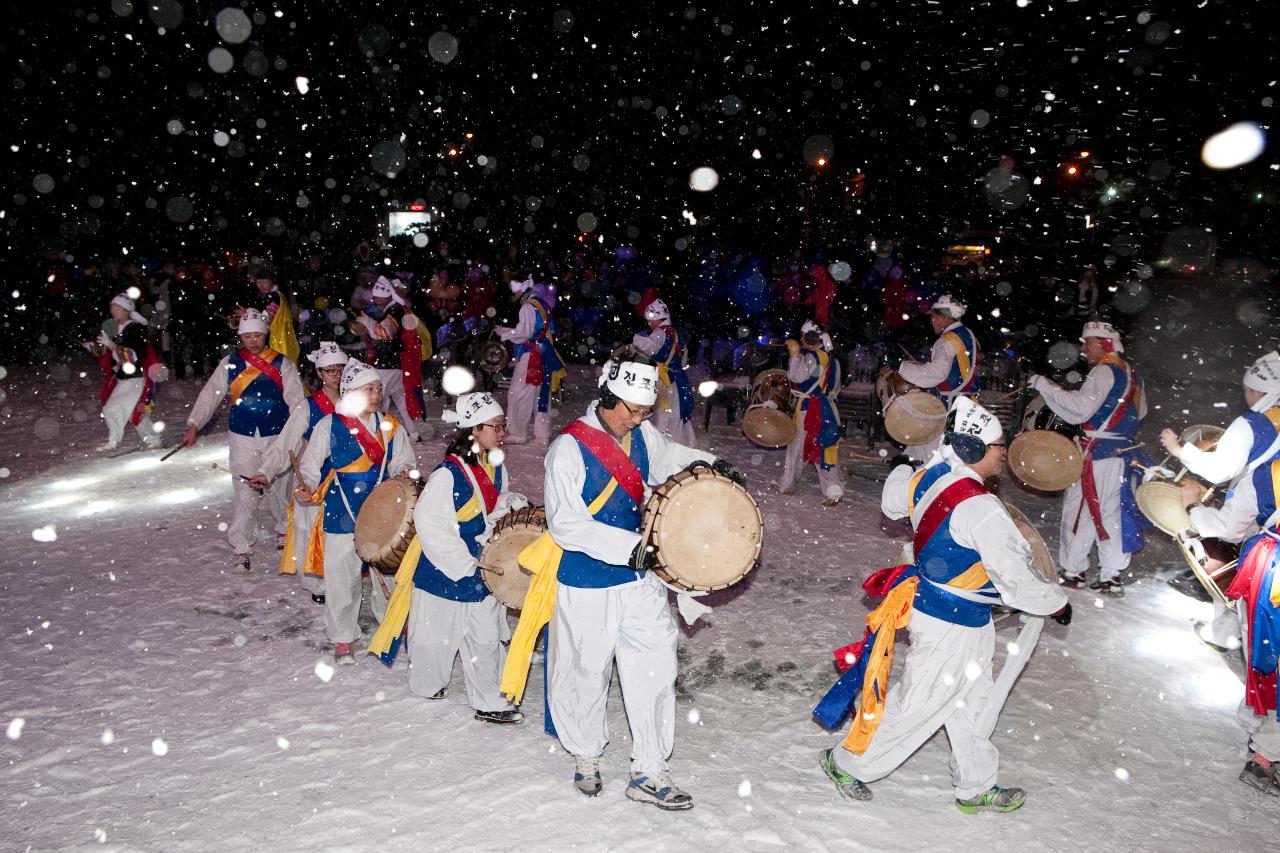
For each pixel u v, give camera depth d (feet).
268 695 16.52
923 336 53.31
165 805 13.15
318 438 17.67
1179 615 20.59
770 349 44.88
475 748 14.80
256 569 23.09
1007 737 15.31
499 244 73.20
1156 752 14.85
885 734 13.03
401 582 16.14
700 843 12.41
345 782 13.75
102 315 62.44
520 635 14.16
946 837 12.60
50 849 12.16
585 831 12.64
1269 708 13.61
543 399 37.09
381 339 36.45
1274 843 12.56
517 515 15.10
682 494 12.85
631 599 13.42
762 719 15.88
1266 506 13.91
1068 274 62.64
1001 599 12.56
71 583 22.08
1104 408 21.48
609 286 63.93
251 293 59.57
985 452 12.77
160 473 33.17
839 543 25.59
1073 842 12.52
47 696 16.43
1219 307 60.03
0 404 47.32
